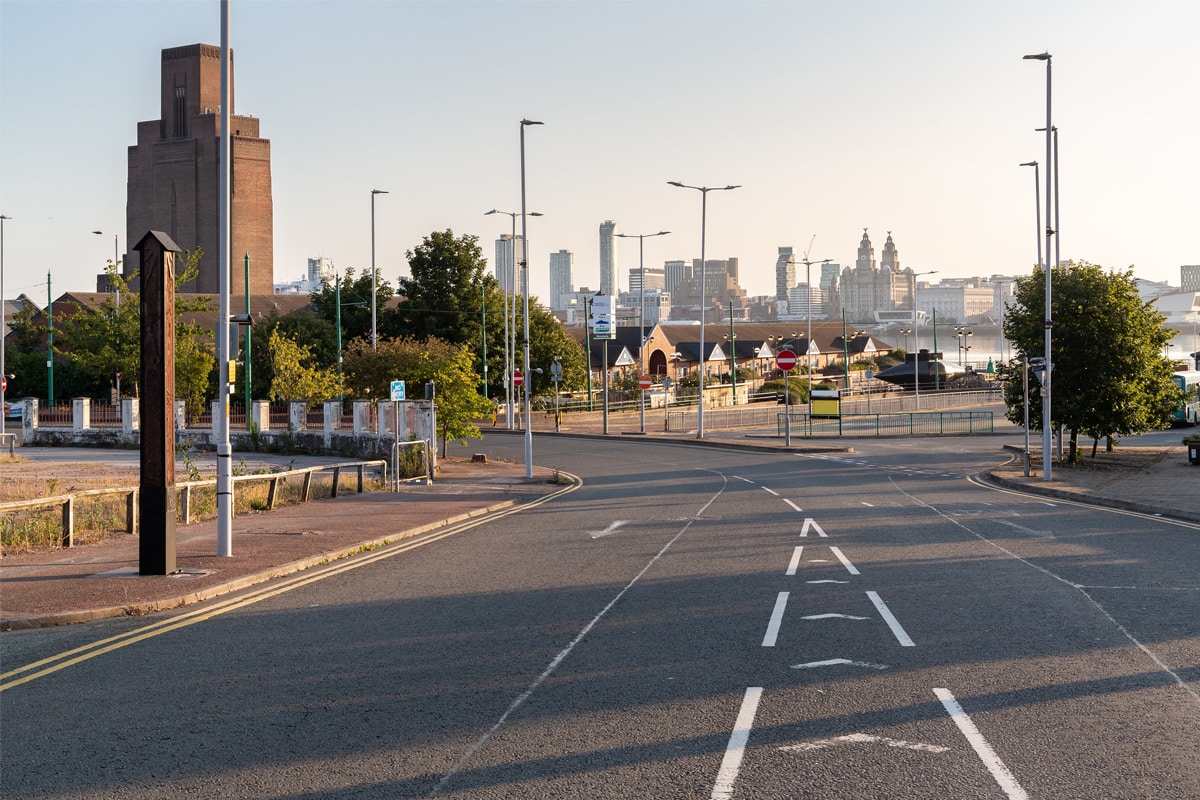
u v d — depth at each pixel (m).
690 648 10.13
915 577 14.24
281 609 12.59
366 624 11.59
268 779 6.67
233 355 16.61
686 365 111.69
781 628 10.99
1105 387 34.56
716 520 22.03
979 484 31.16
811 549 17.20
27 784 6.65
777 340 125.38
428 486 31.67
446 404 42.81
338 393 50.47
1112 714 7.86
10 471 37.12
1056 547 17.27
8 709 8.36
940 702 8.20
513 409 68.88
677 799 6.22
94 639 10.98
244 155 135.12
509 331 78.06
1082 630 10.79
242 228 135.00
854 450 48.12
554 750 7.15
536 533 20.36
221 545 16.36
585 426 70.19
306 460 42.31
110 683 9.13
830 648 10.06
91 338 61.28
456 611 12.27
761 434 61.34
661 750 7.11
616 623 11.38
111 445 53.34
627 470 38.69
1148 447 44.88
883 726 7.60
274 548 17.38
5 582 13.98
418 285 77.44
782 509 24.19
